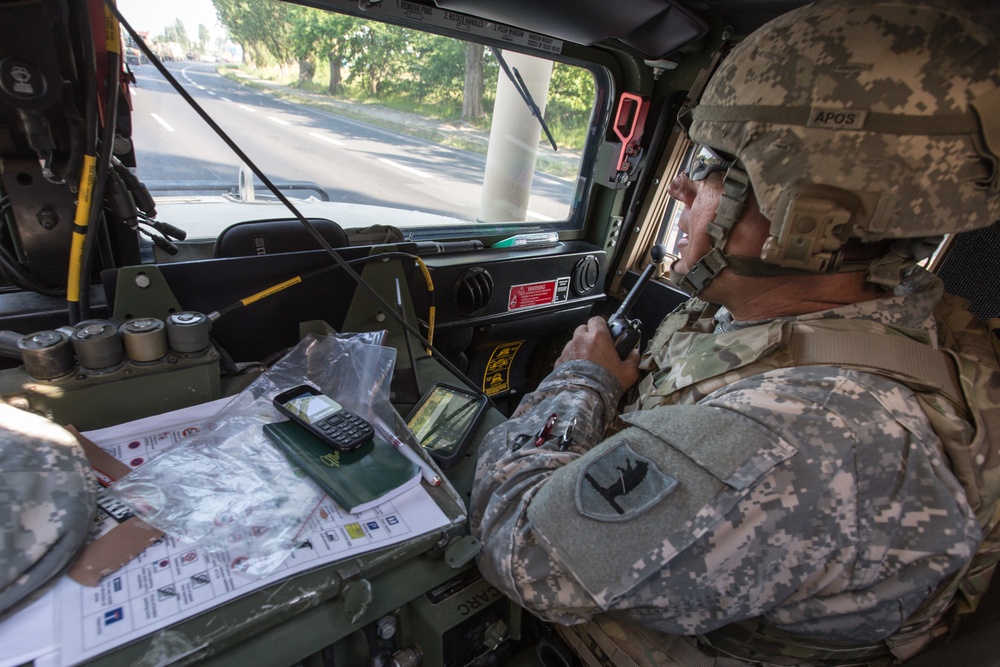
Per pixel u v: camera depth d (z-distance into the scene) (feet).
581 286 6.69
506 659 2.96
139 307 2.94
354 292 3.60
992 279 4.32
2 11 2.63
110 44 2.72
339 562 2.16
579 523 2.18
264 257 3.20
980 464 2.11
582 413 2.93
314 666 2.31
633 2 4.25
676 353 3.23
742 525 1.99
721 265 2.59
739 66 2.37
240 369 3.22
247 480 2.44
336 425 2.72
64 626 1.78
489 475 2.77
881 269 2.30
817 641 2.32
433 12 4.63
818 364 2.36
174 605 1.89
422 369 4.05
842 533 1.99
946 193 2.02
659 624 2.23
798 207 2.08
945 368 2.32
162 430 2.71
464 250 5.84
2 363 3.08
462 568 2.41
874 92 2.00
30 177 3.41
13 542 1.82
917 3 2.05
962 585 2.33
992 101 1.94
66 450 2.20
